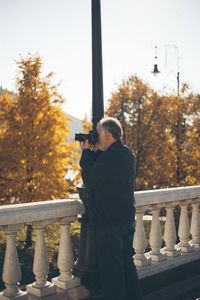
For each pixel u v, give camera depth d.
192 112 23.41
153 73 23.28
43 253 3.87
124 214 3.67
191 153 22.81
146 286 4.85
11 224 3.58
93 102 4.38
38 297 3.81
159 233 5.08
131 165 3.70
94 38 4.39
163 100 24.20
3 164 16.64
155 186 23.59
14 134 16.73
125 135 24.64
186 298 5.08
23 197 16.55
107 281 3.68
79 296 3.94
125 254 3.79
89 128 23.83
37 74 17.45
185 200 5.47
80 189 3.98
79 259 4.11
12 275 3.66
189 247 5.50
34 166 16.56
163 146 23.58
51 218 3.88
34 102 17.11
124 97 24.83
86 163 3.69
